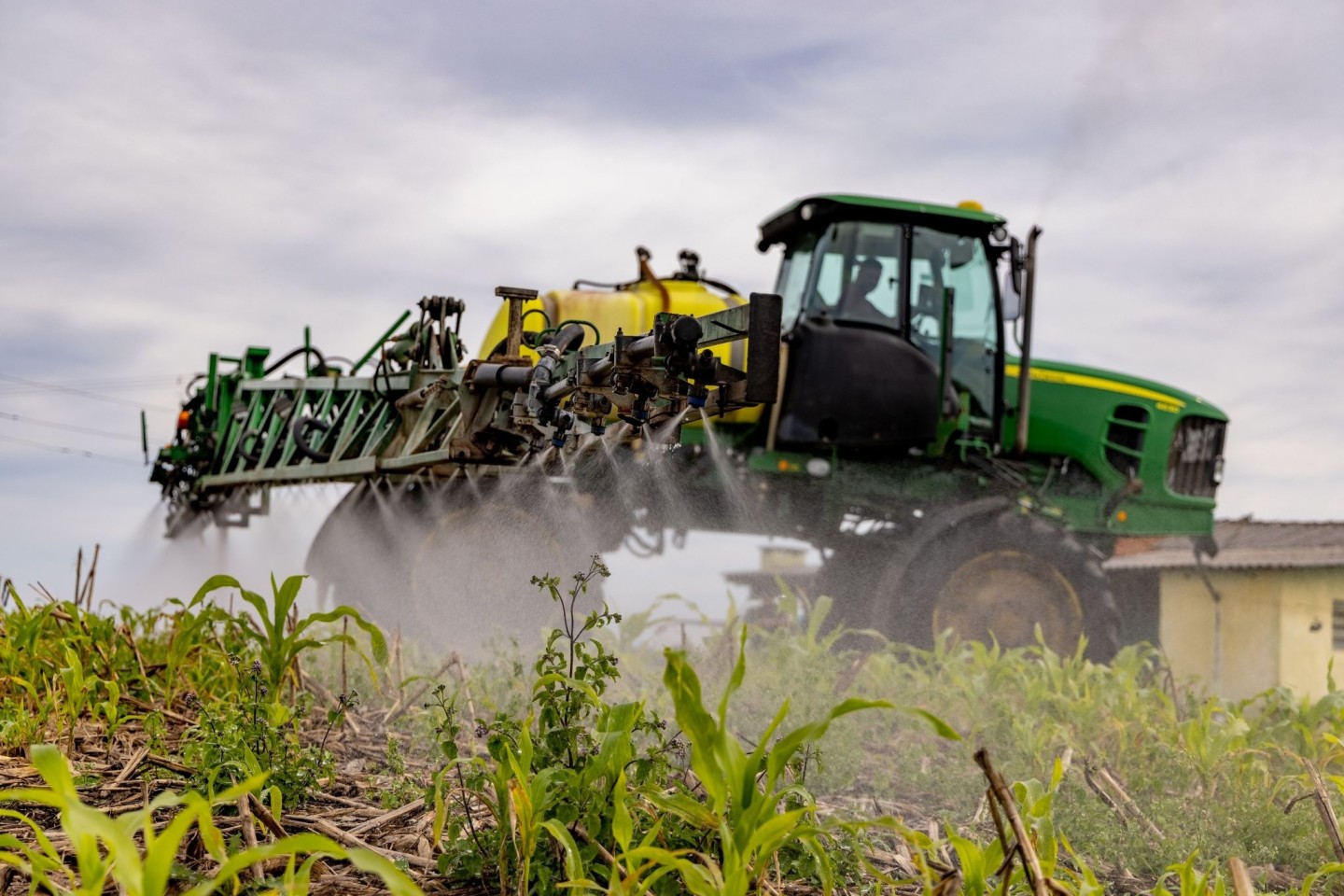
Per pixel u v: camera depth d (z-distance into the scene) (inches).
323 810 126.6
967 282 335.9
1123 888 127.5
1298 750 183.6
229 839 108.7
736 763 85.9
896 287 327.3
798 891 108.0
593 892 95.1
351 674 214.7
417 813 124.2
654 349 166.7
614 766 101.7
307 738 168.2
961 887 93.5
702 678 222.7
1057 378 361.7
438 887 102.0
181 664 182.9
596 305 306.8
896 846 131.4
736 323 171.3
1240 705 194.4
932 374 324.8
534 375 210.2
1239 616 537.3
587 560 303.0
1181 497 370.9
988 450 339.0
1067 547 331.0
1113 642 328.2
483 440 241.8
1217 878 96.0
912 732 201.5
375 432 294.0
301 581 148.3
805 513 337.7
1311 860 135.9
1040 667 227.6
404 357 280.7
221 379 376.2
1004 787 82.3
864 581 344.5
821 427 320.8
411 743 170.6
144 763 140.3
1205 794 161.6
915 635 322.7
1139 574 570.3
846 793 163.9
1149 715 198.8
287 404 344.8
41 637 189.9
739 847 85.1
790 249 347.6
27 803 122.8
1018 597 328.5
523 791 96.4
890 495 336.5
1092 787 154.3
